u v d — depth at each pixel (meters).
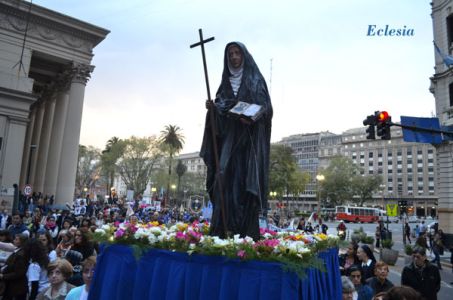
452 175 26.47
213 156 4.98
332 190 85.62
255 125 4.90
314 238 4.69
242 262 3.50
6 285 5.65
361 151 127.88
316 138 139.75
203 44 4.80
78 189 76.19
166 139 66.25
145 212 26.25
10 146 26.62
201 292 3.57
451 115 26.73
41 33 30.58
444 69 28.19
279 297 3.33
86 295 4.32
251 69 5.16
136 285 3.93
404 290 2.33
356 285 5.42
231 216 4.73
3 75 27.36
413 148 117.69
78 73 31.69
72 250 7.02
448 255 24.12
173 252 3.85
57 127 35.22
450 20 27.94
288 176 59.97
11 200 25.86
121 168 67.12
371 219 66.19
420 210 113.88
